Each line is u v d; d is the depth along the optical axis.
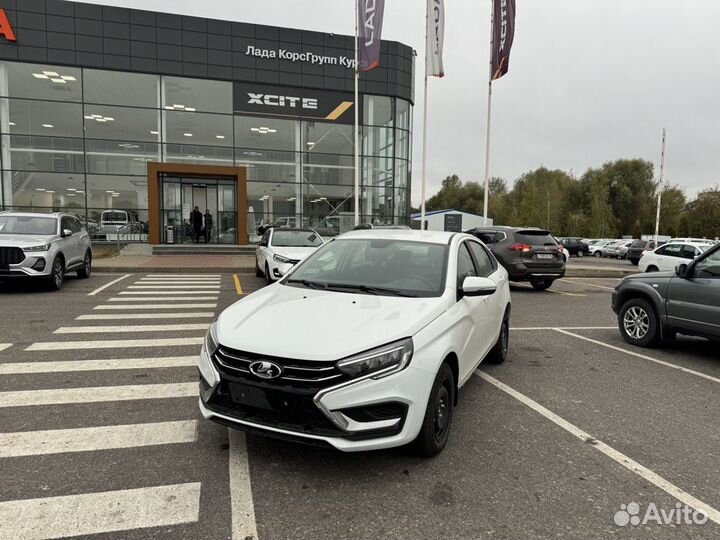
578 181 75.44
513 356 6.43
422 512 2.82
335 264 4.63
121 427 3.85
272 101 25.05
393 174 26.86
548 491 3.10
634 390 5.12
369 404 2.97
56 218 11.70
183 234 24.06
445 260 4.38
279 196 25.41
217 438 3.69
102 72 23.03
